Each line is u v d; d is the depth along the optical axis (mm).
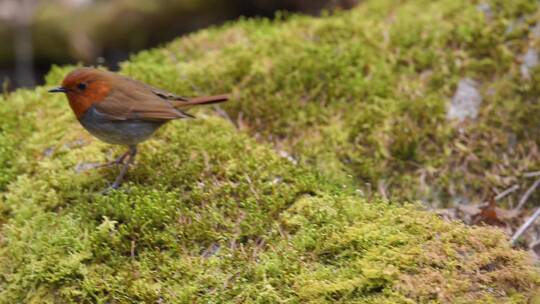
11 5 15961
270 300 6621
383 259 6738
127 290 6953
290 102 10078
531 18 10984
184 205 7766
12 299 7301
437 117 9922
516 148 9852
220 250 7281
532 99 10211
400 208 7531
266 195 7844
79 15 15891
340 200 7691
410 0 11828
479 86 10336
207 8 16406
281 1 16438
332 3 15977
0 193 8508
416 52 10602
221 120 9469
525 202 9414
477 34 10766
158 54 11320
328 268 6871
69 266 7164
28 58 15898
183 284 6957
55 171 8461
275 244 7297
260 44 10938
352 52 10609
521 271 6578
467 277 6543
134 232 7434
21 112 9703
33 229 7715
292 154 9539
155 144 8805
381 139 9727
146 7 15945
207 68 10555
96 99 7891
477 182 9570
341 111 10008
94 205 7719
